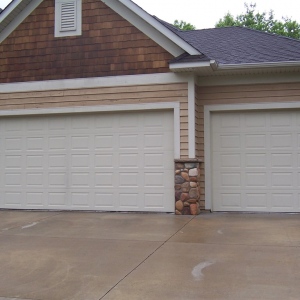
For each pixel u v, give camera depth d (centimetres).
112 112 949
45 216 893
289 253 549
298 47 1002
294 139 907
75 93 962
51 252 579
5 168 1016
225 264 504
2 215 916
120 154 948
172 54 910
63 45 975
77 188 968
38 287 437
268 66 861
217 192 933
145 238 655
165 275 467
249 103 916
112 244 618
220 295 403
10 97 1002
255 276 457
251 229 715
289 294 402
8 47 1009
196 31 1312
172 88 907
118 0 934
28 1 988
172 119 921
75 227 759
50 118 994
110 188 949
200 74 916
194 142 890
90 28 962
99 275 471
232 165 930
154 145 930
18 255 565
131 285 436
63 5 980
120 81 936
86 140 969
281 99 902
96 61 954
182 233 689
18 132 1012
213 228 729
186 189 884
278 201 910
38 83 984
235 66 867
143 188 931
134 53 934
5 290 430
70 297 406
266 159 917
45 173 990
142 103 921
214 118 945
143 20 926
